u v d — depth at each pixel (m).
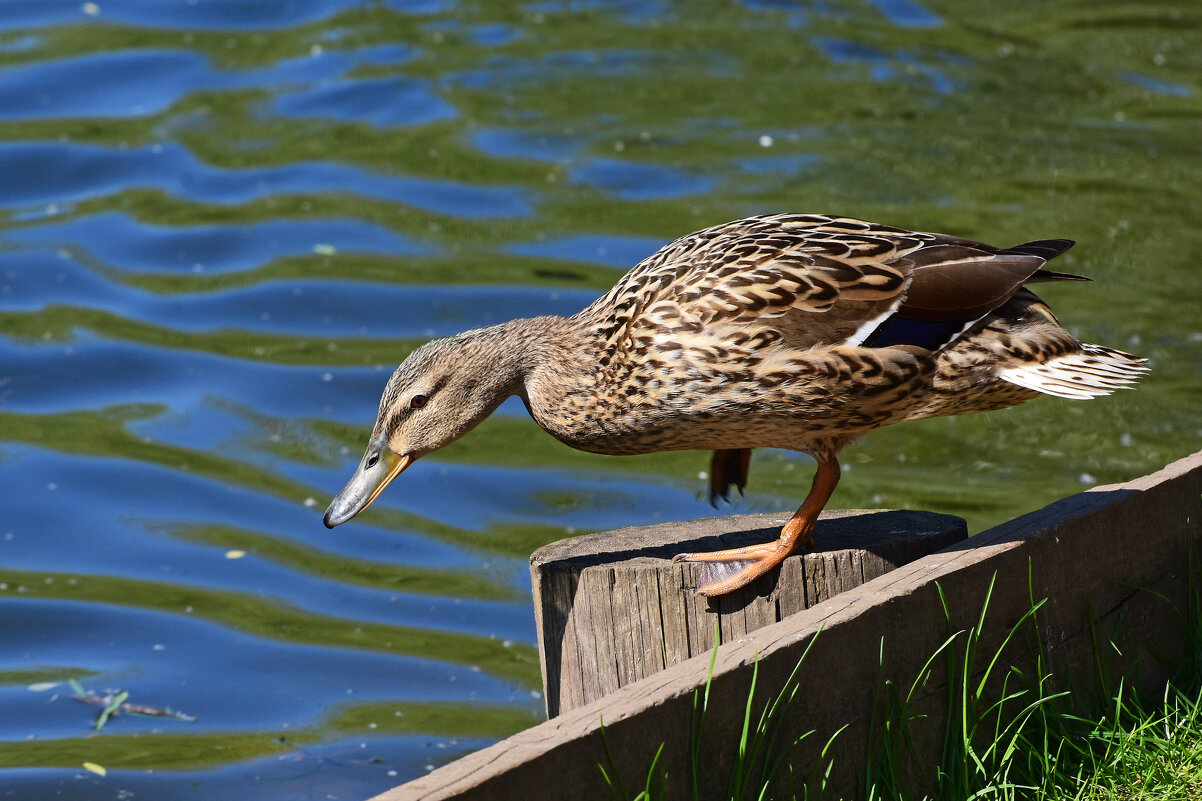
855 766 4.86
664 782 4.33
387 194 15.69
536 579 5.68
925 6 21.94
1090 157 16.80
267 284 13.94
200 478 11.24
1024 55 20.05
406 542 10.59
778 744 4.63
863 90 18.58
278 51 19.31
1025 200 15.60
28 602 9.82
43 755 8.32
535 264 14.22
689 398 5.82
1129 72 19.50
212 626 9.64
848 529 5.93
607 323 6.04
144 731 8.61
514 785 3.96
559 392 6.09
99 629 9.58
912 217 15.06
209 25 20.00
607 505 10.98
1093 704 5.53
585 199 15.59
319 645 9.44
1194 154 16.92
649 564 5.53
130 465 11.34
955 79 19.06
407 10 20.92
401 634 9.55
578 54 19.50
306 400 12.24
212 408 12.14
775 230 6.01
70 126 17.03
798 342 5.66
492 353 6.17
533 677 9.14
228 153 16.59
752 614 5.48
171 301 13.64
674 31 20.44
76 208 15.41
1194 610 5.97
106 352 12.84
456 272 14.00
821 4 21.80
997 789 4.95
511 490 11.23
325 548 10.48
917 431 12.08
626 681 5.52
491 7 21.16
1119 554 5.70
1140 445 11.58
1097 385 5.62
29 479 11.18
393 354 12.81
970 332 5.70
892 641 4.91
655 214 15.20
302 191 15.73
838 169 16.27
